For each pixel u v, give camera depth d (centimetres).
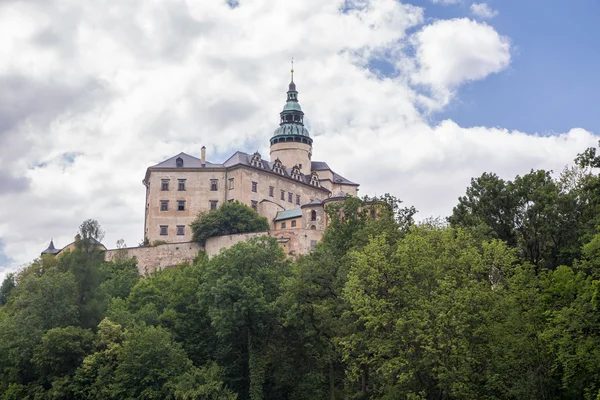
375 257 5772
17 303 8581
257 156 15388
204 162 15312
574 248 6831
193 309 8675
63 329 7825
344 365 7175
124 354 7550
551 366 5397
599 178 5894
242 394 7906
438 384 5244
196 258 12812
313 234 12400
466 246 6147
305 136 16900
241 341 8169
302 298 7056
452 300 5356
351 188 17450
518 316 5478
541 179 7612
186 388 7131
